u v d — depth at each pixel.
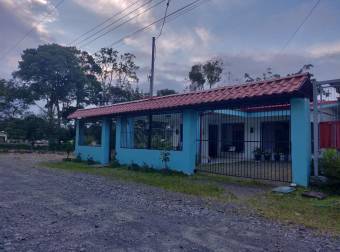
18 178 11.06
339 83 8.92
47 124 32.25
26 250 4.09
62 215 5.88
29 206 6.58
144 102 14.80
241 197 7.90
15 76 33.12
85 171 13.49
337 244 4.54
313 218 5.90
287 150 16.64
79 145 19.62
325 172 8.36
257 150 16.95
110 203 7.02
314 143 8.98
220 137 18.28
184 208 6.66
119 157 15.84
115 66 43.25
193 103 11.25
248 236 4.83
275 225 5.45
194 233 4.93
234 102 10.50
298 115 9.16
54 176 11.75
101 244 4.36
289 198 7.70
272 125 17.70
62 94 35.41
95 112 17.44
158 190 8.87
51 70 33.31
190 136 12.09
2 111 31.42
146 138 15.52
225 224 5.46
